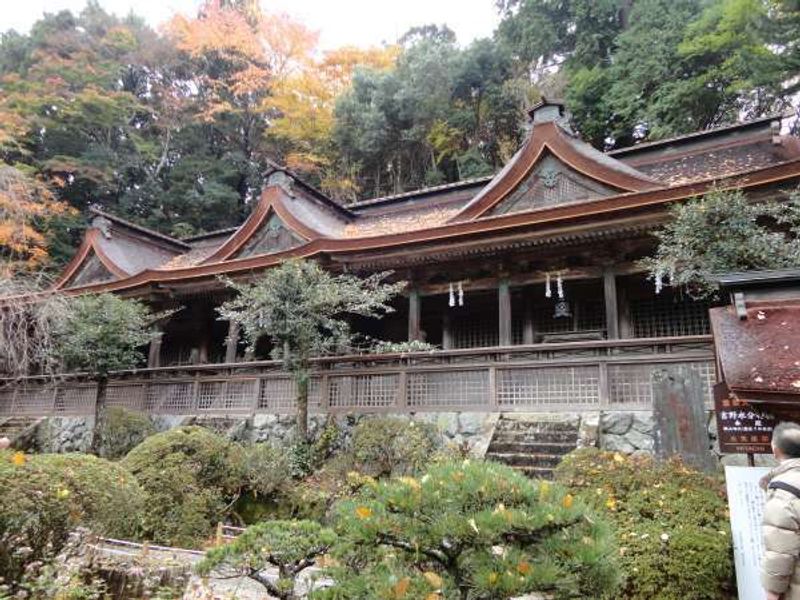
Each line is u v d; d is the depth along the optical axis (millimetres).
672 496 4988
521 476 3340
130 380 14086
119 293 16922
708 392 8133
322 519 7793
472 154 26828
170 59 36719
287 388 11617
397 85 29109
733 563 4266
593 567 2885
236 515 8102
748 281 4441
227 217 34406
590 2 26078
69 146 32438
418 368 10383
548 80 26453
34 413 15562
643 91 22953
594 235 10758
